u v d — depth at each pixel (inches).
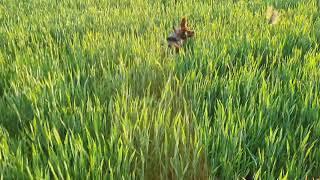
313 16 221.9
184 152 95.7
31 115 119.6
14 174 87.9
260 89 123.1
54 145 102.3
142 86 136.9
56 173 91.3
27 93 124.4
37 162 89.1
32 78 134.3
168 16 222.2
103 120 107.4
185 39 176.1
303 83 131.2
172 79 139.3
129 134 102.2
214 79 132.8
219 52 160.7
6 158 90.4
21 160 89.4
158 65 149.2
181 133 103.3
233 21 205.5
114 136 98.7
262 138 104.5
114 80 135.9
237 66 155.3
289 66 143.6
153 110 109.0
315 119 110.8
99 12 240.7
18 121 117.1
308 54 153.6
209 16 220.4
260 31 187.9
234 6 253.6
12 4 280.5
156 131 100.6
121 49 166.1
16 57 155.9
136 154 97.4
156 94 134.7
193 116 108.2
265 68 146.8
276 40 170.2
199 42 171.2
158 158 96.4
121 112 110.9
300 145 97.5
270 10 201.6
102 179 88.3
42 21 222.4
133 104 116.5
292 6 249.6
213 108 124.7
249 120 108.3
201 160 98.6
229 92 124.8
